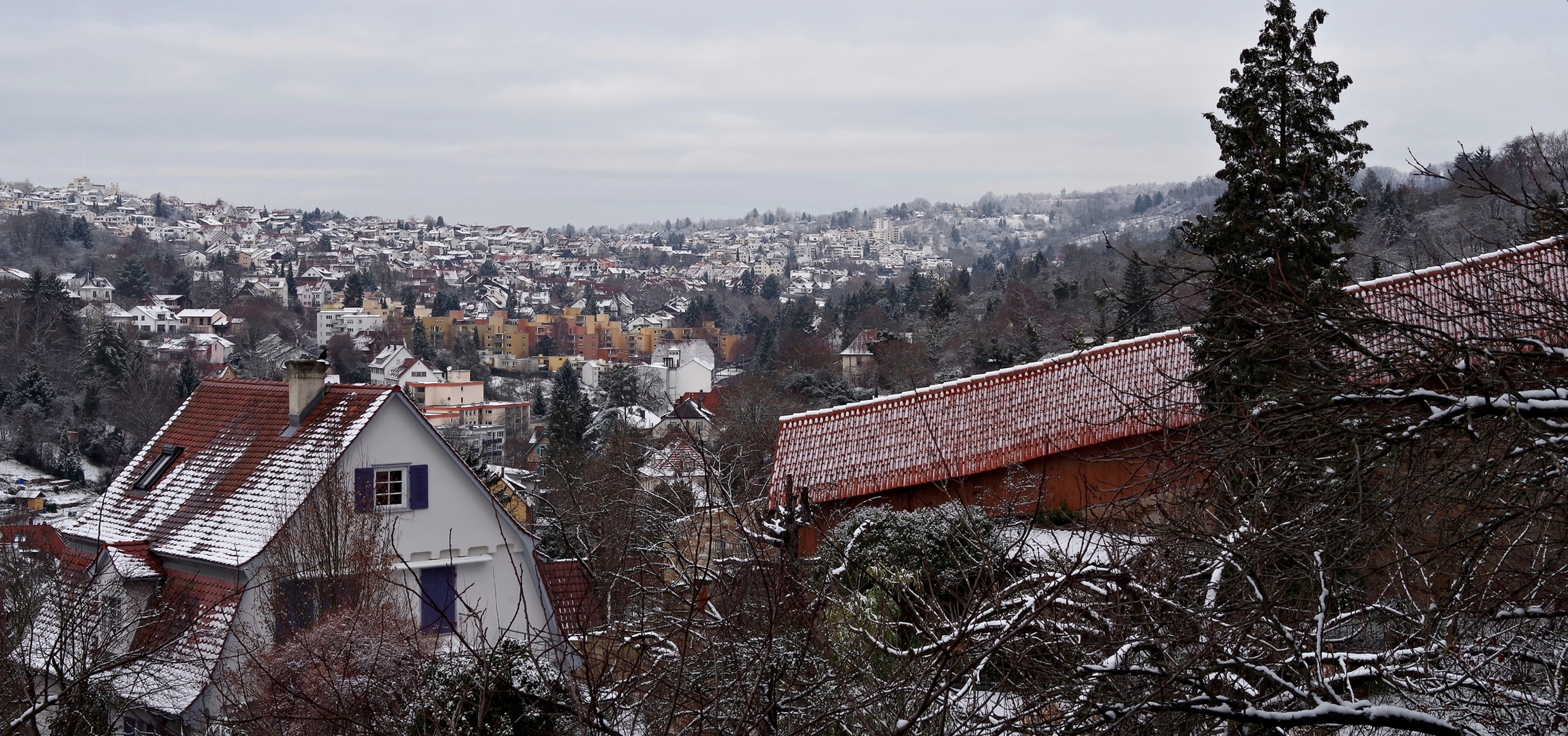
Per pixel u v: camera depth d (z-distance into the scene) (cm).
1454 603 686
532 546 2097
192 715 1517
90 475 7500
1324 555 729
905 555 1307
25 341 8950
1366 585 929
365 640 1043
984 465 2266
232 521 1986
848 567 934
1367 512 678
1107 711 670
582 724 694
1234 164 1916
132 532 2098
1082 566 740
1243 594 771
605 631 757
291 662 1089
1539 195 806
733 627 706
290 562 1683
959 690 743
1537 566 756
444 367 14925
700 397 7812
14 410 7788
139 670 1438
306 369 2166
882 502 2336
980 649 730
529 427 11369
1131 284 3259
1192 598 790
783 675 688
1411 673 714
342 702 790
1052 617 809
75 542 2178
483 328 18725
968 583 775
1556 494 665
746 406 5506
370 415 2036
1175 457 780
